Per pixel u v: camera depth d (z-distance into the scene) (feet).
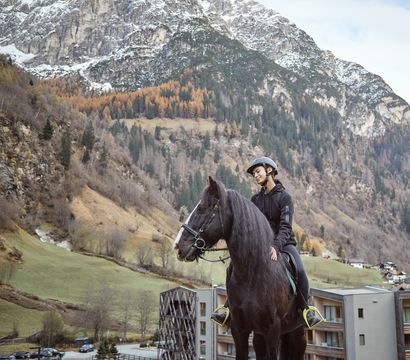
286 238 26.30
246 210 25.71
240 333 25.99
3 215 572.51
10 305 382.63
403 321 163.43
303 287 26.99
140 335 364.99
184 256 25.26
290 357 29.55
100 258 568.41
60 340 337.52
